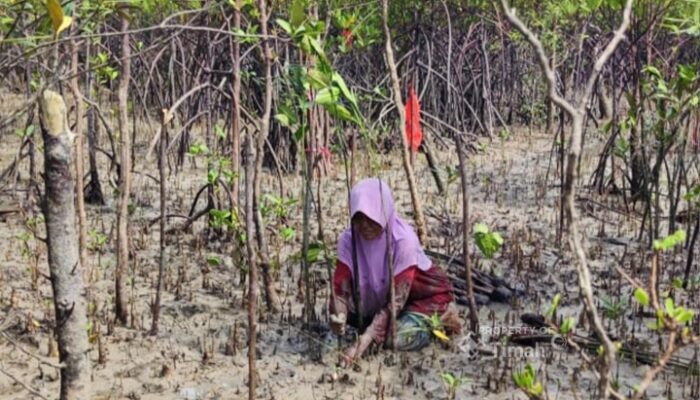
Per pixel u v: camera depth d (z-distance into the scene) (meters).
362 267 5.63
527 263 7.46
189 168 11.10
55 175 3.33
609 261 7.64
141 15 10.46
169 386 5.07
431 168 9.85
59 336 3.47
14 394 4.88
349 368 5.32
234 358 5.43
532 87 16.48
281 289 6.70
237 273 7.03
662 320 2.56
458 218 9.08
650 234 7.62
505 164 12.35
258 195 6.06
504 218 9.17
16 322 5.78
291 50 9.24
